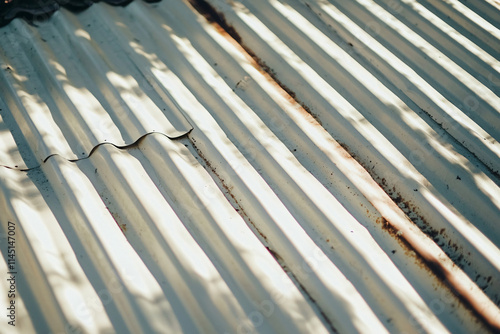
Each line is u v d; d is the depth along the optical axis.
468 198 1.68
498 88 2.10
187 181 1.66
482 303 1.41
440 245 1.55
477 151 1.84
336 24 2.30
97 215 1.54
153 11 2.35
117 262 1.42
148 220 1.54
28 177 1.62
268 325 1.34
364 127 1.87
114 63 2.07
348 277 1.47
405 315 1.38
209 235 1.53
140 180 1.65
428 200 1.65
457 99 2.05
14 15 2.22
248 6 2.38
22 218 1.48
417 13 2.40
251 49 2.20
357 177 1.72
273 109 1.94
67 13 2.27
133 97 1.93
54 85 1.95
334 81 2.07
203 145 1.80
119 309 1.33
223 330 1.32
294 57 2.14
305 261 1.49
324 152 1.78
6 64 2.01
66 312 1.29
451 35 2.30
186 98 1.96
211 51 2.18
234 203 1.63
